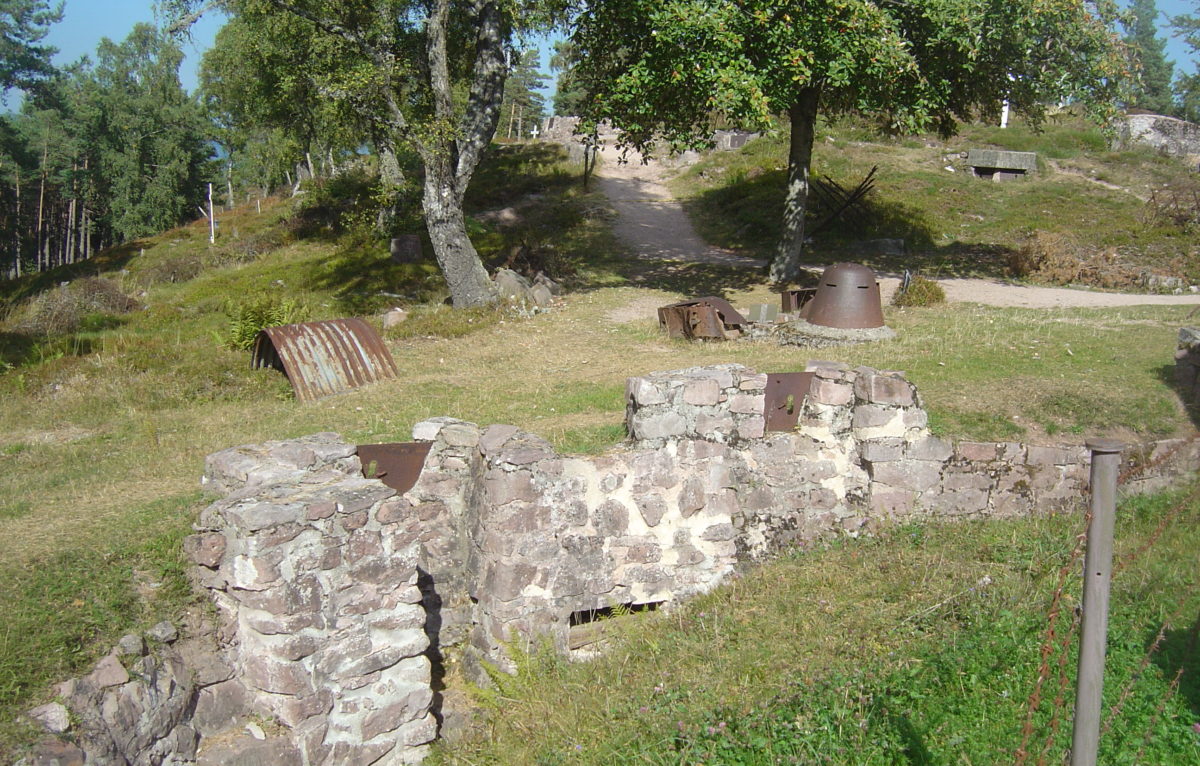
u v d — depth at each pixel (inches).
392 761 212.2
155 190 2161.7
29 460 358.9
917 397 304.3
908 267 838.5
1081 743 133.3
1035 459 311.6
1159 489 317.4
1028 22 639.1
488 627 251.8
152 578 213.3
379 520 212.2
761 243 975.0
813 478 301.1
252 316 570.3
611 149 1449.3
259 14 825.5
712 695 209.2
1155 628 213.9
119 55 2278.5
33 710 168.2
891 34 617.9
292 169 1791.3
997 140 1226.6
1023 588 239.6
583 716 217.3
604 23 658.2
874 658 212.2
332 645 202.7
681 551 277.1
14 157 2148.1
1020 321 559.8
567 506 258.7
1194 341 387.2
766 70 604.4
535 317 659.4
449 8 705.6
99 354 565.0
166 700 186.5
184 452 358.3
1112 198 1026.7
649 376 288.5
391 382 487.2
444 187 673.0
